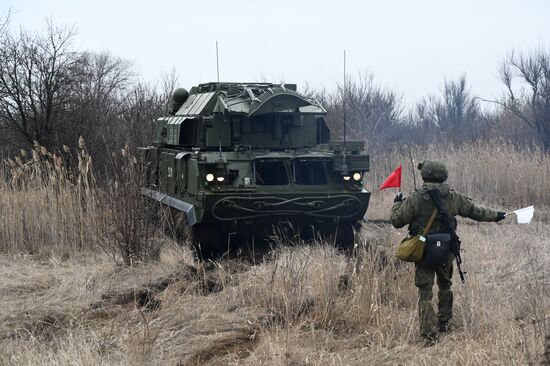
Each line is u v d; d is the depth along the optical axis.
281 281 13.70
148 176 22.55
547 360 9.45
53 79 29.16
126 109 32.78
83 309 13.86
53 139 28.58
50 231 19.66
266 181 18.38
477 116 55.12
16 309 13.83
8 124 29.30
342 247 18.81
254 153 18.38
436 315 12.16
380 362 10.81
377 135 39.47
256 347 11.59
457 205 12.12
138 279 15.79
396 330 12.06
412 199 11.91
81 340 11.34
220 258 17.41
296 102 19.70
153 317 13.10
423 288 11.77
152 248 17.72
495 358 10.27
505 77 42.31
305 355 11.02
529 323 11.36
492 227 21.42
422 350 11.15
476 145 30.78
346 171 18.17
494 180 27.05
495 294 13.28
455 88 56.66
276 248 17.81
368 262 14.05
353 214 18.30
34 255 19.00
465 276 14.01
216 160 17.31
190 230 17.89
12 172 21.23
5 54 28.84
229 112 19.50
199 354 11.27
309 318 12.66
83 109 29.89
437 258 11.56
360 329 12.27
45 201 20.14
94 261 18.14
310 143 20.66
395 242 18.59
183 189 18.92
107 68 46.56
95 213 19.61
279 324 12.48
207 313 13.17
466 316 12.18
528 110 41.25
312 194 17.70
